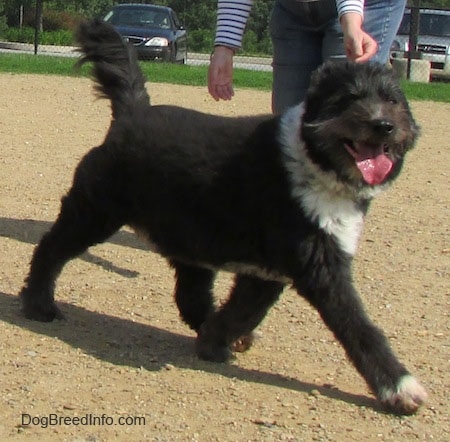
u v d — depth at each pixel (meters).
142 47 28.41
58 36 41.62
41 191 10.47
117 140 6.45
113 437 5.13
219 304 7.21
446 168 13.12
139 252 8.63
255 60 38.38
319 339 6.84
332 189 5.72
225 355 6.36
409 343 6.83
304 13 7.22
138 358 6.26
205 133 6.22
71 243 6.70
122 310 7.18
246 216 5.98
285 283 6.26
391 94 5.88
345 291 5.75
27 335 6.48
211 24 50.03
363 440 5.30
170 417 5.41
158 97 18.25
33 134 13.69
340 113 5.73
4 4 46.94
